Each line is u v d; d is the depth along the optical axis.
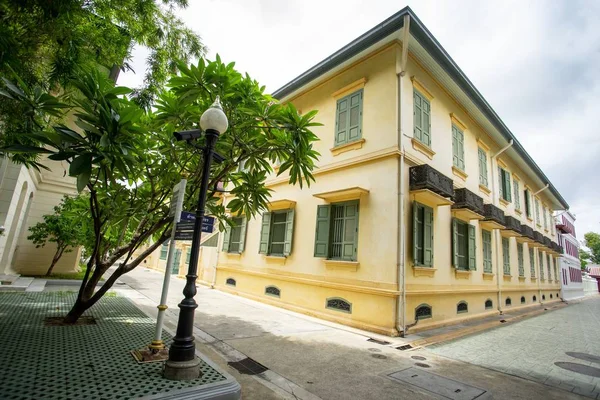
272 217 10.21
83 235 9.45
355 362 4.55
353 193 7.63
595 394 3.92
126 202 5.25
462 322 8.52
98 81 3.65
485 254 10.72
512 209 13.95
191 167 5.62
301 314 8.01
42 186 10.77
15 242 9.02
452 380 4.09
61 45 3.62
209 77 4.32
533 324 9.53
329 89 9.47
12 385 2.64
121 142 3.56
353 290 7.09
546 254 18.61
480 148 11.73
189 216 3.79
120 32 4.91
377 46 7.98
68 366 3.16
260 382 3.63
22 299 6.30
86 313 5.65
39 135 3.07
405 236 6.86
